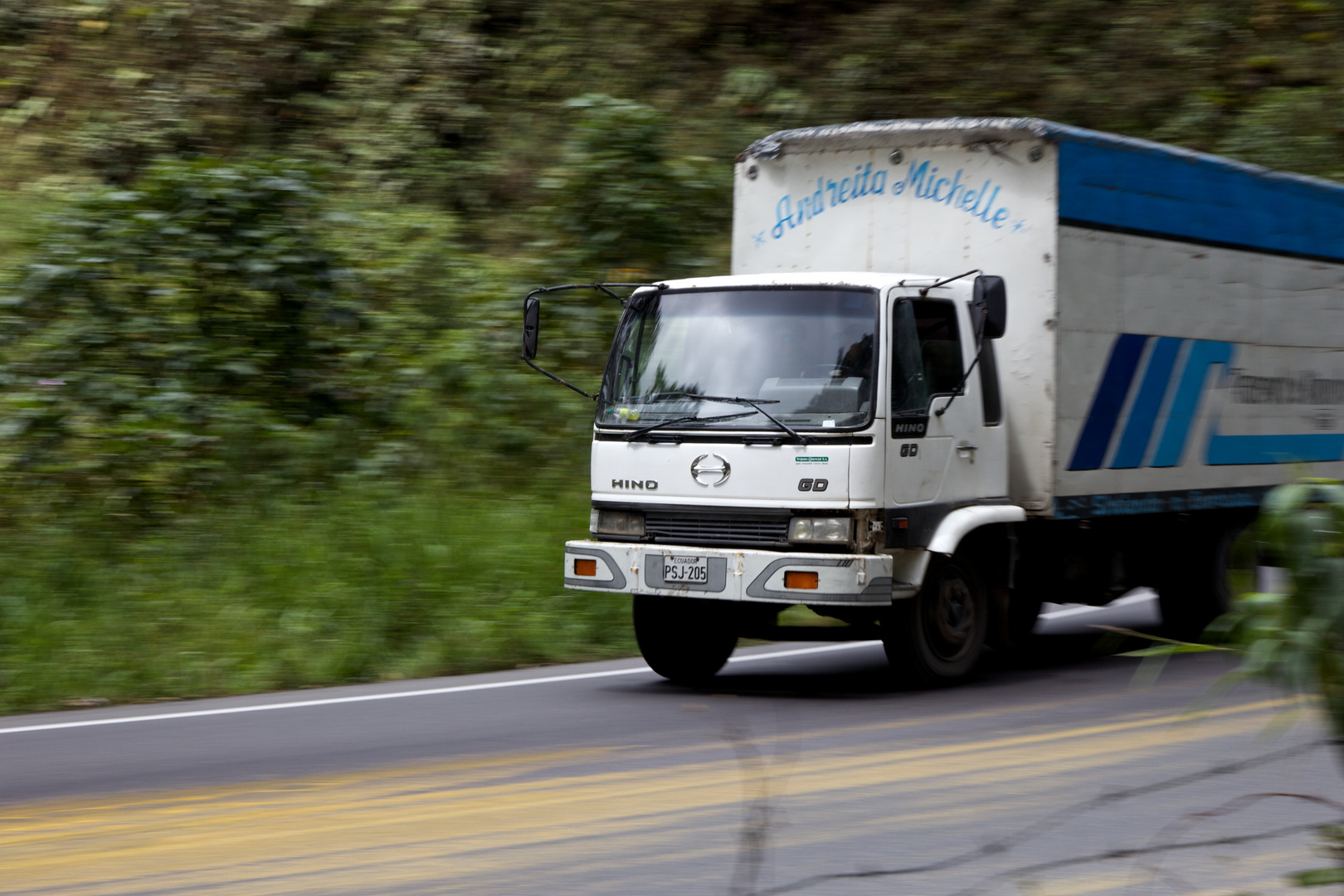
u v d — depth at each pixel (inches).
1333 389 1537.9
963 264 1210.0
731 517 1090.1
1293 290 1467.8
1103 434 1234.0
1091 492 1227.2
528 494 1700.3
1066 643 1433.3
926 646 1130.0
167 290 1690.5
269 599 1330.0
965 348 1147.3
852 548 1053.8
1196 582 1444.4
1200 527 1440.7
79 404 1582.2
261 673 1181.7
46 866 627.5
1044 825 684.7
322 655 1226.0
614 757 864.3
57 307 1705.2
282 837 673.6
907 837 667.4
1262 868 603.2
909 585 1096.2
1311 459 1503.4
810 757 855.7
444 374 1843.0
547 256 2137.1
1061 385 1184.2
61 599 1283.2
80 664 1154.7
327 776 817.5
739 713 1022.4
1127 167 1251.2
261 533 1475.1
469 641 1288.1
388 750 894.4
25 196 2167.8
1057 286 1175.6
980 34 2792.8
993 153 1198.9
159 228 1718.8
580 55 2625.5
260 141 2399.1
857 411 1060.5
